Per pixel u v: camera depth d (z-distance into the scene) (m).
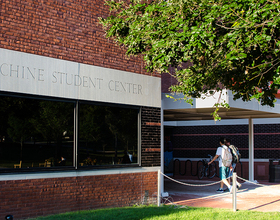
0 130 7.99
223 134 21.16
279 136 19.61
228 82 8.75
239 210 9.62
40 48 8.73
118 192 10.04
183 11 8.05
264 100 8.23
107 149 9.97
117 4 9.35
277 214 8.98
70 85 9.23
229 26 8.18
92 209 9.41
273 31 6.81
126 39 8.89
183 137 22.58
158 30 8.17
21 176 8.12
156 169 11.11
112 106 10.18
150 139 11.04
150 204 10.79
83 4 9.69
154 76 11.34
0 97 8.05
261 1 6.86
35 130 8.55
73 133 9.27
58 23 9.12
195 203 11.07
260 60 7.61
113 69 10.23
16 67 8.27
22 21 8.45
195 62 8.18
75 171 9.14
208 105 12.26
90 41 9.77
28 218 8.13
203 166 19.19
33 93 8.51
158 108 11.38
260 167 19.45
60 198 8.79
